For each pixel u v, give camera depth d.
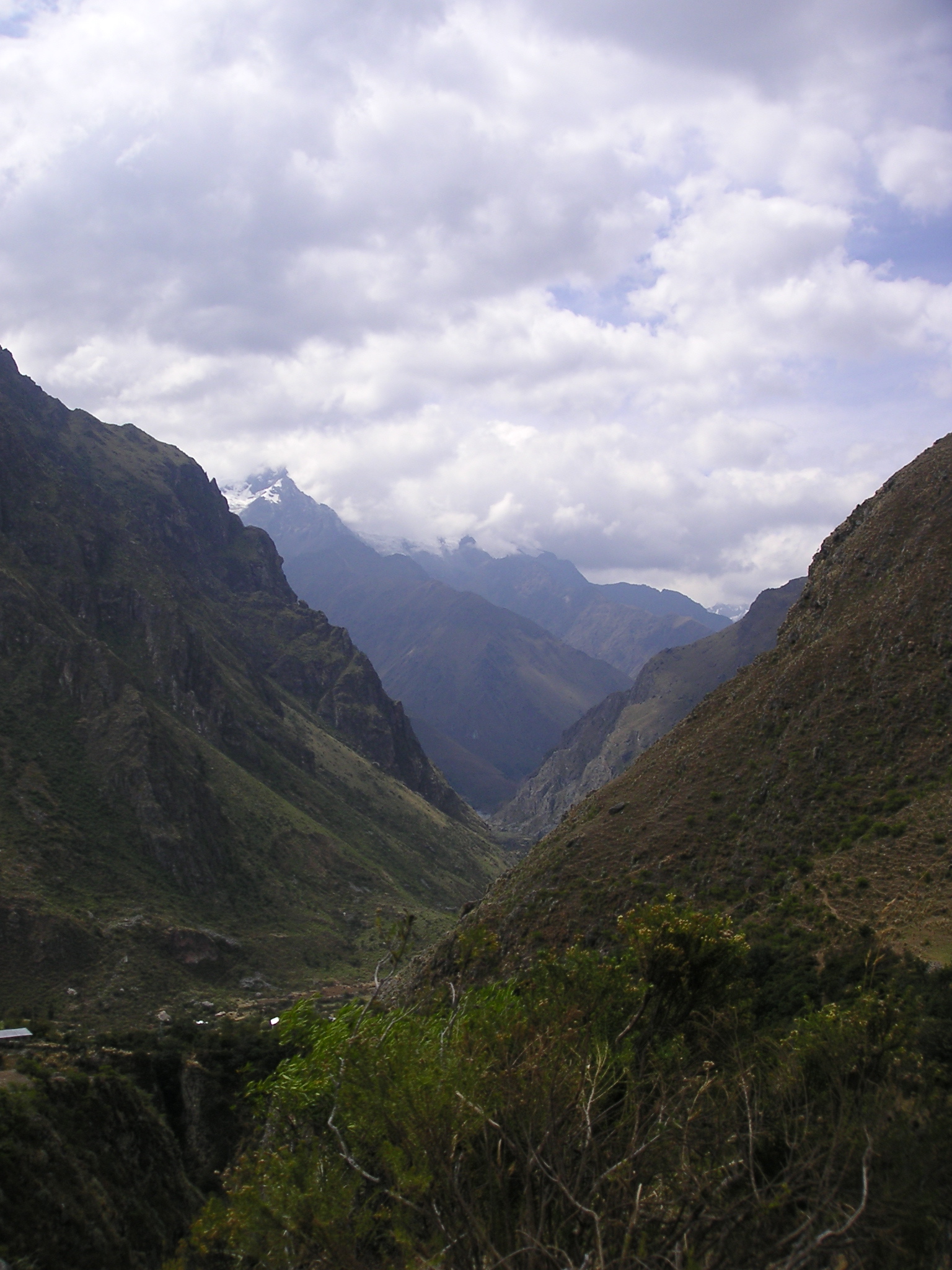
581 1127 14.37
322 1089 16.44
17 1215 31.38
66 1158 37.47
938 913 39.81
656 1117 15.08
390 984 62.62
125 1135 45.00
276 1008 99.62
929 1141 12.77
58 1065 47.91
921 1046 19.66
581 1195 13.01
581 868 59.78
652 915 22.08
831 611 74.06
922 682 58.25
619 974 20.92
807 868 49.28
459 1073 15.20
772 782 58.81
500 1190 13.31
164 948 107.06
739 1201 12.28
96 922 104.69
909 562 68.94
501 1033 16.89
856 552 77.25
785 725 64.50
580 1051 16.59
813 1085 15.63
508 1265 12.27
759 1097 14.76
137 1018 90.25
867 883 45.34
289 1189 14.04
